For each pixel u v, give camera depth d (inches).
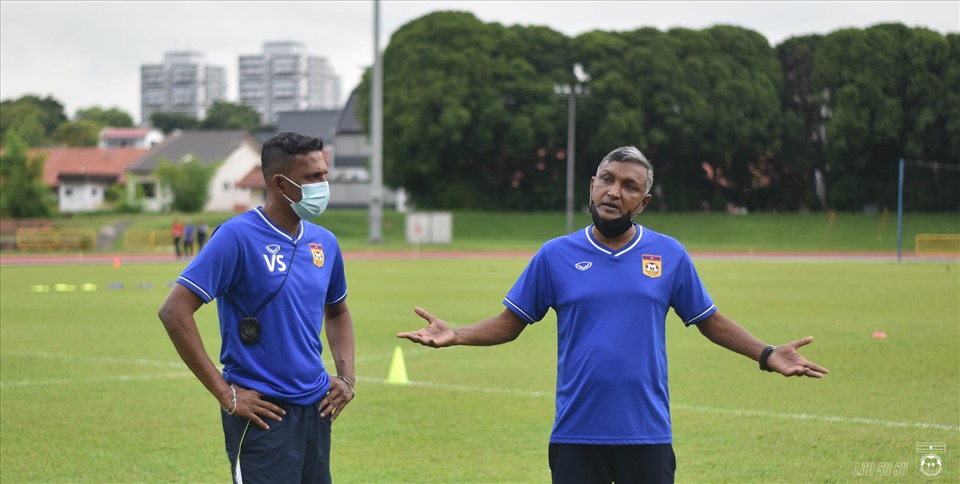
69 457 317.7
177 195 2834.6
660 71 2476.6
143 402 408.2
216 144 3351.4
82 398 416.8
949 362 500.7
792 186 2687.0
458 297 910.4
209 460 314.7
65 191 3353.8
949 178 2102.6
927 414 374.6
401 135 2481.5
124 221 2353.6
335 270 207.6
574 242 188.4
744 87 2475.4
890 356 521.7
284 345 190.1
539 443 335.6
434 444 334.6
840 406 389.7
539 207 2723.9
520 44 2546.8
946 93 2161.7
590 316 181.9
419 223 2139.5
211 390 185.9
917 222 2096.5
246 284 190.1
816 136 2588.6
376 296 920.3
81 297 931.3
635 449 179.3
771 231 2301.9
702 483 282.7
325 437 197.9
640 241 187.0
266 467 186.4
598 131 2518.5
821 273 1285.7
